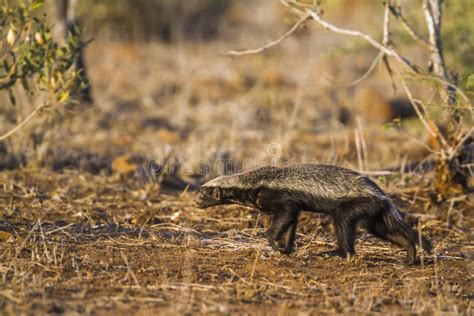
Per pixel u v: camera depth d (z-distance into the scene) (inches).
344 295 347.6
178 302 327.9
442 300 343.6
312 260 407.8
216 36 1406.3
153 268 376.8
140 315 309.6
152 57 1220.5
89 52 1218.0
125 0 1320.1
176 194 553.9
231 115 864.3
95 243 420.2
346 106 893.2
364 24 788.6
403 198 526.3
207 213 498.6
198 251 416.2
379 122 834.2
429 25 501.7
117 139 732.0
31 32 497.7
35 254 386.9
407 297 350.0
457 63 655.8
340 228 402.0
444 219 494.6
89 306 315.3
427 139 647.1
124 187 558.9
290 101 924.0
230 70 1103.0
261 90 980.6
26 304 314.3
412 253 404.2
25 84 476.4
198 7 1451.8
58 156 629.9
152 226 466.0
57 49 482.3
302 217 492.1
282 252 416.8
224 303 330.0
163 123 822.5
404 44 660.1
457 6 654.5
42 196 520.7
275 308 327.0
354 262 403.9
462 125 510.3
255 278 370.6
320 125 808.3
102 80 1029.2
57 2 731.4
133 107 898.1
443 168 520.7
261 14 1567.4
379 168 593.0
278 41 503.8
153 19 1381.6
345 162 585.0
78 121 771.4
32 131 613.9
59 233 436.8
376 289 360.5
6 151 626.5
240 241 442.6
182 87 1013.2
